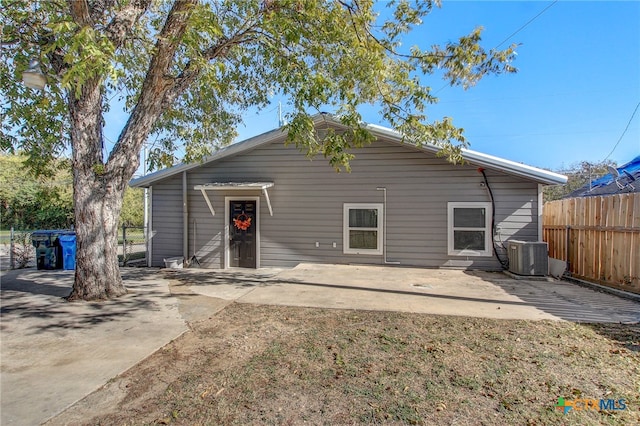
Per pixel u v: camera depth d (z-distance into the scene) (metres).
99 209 6.12
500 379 3.04
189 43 4.61
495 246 8.65
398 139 8.84
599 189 11.45
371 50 5.89
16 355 3.61
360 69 5.85
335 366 3.33
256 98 8.88
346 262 9.43
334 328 4.45
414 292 6.41
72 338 4.12
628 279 6.22
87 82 5.64
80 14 4.78
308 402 2.69
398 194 9.14
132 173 6.46
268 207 9.84
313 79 5.52
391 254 9.18
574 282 7.35
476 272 8.44
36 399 2.73
